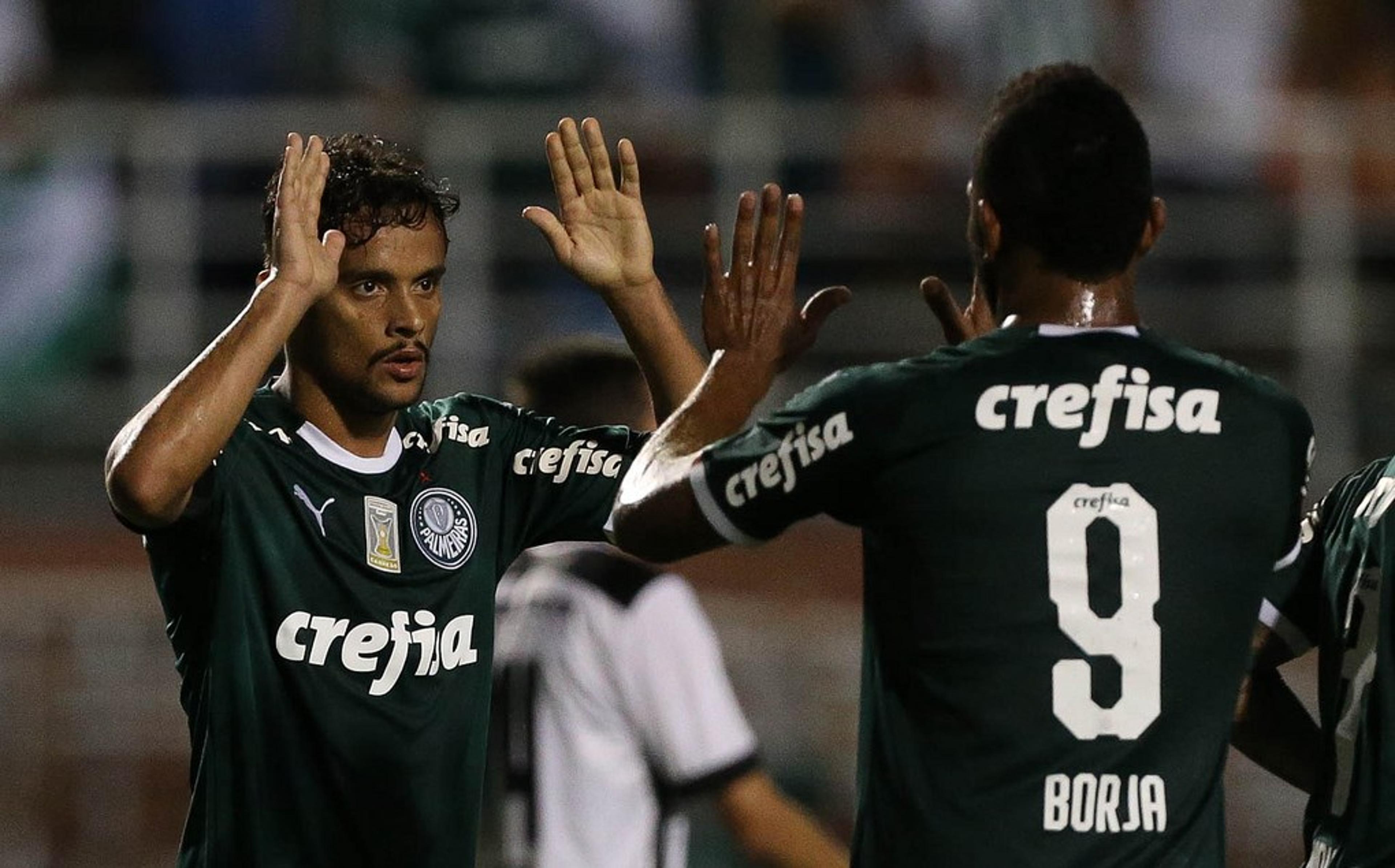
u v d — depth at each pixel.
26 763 30.95
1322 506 13.80
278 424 13.80
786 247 13.42
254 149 34.69
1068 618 11.66
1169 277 36.84
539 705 18.47
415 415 14.36
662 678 18.33
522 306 34.72
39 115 34.44
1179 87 38.59
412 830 13.70
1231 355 36.72
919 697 11.81
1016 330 12.09
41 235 34.12
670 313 14.46
